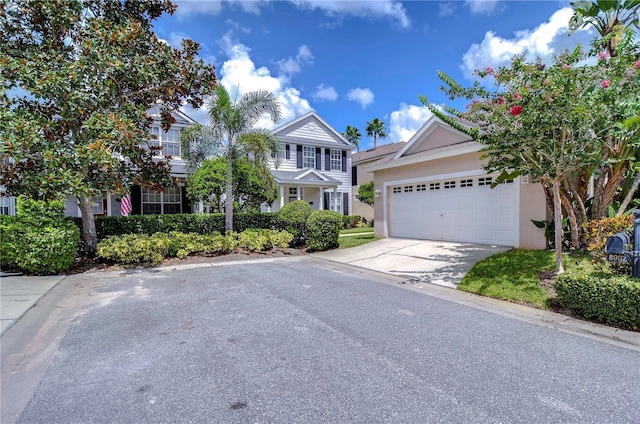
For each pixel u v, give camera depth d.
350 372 3.02
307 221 11.09
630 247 4.58
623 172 6.30
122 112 8.09
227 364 3.19
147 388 2.79
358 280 6.86
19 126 6.58
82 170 7.50
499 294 5.38
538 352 3.43
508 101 5.31
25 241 6.93
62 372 3.07
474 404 2.52
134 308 4.98
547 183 6.67
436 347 3.55
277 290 6.02
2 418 2.39
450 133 11.70
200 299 5.44
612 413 2.41
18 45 7.73
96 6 8.73
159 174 9.30
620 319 4.00
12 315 4.50
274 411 2.45
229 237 10.44
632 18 6.16
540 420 2.34
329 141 21.45
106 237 9.40
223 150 11.09
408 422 2.31
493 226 9.45
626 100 4.93
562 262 6.02
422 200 11.70
